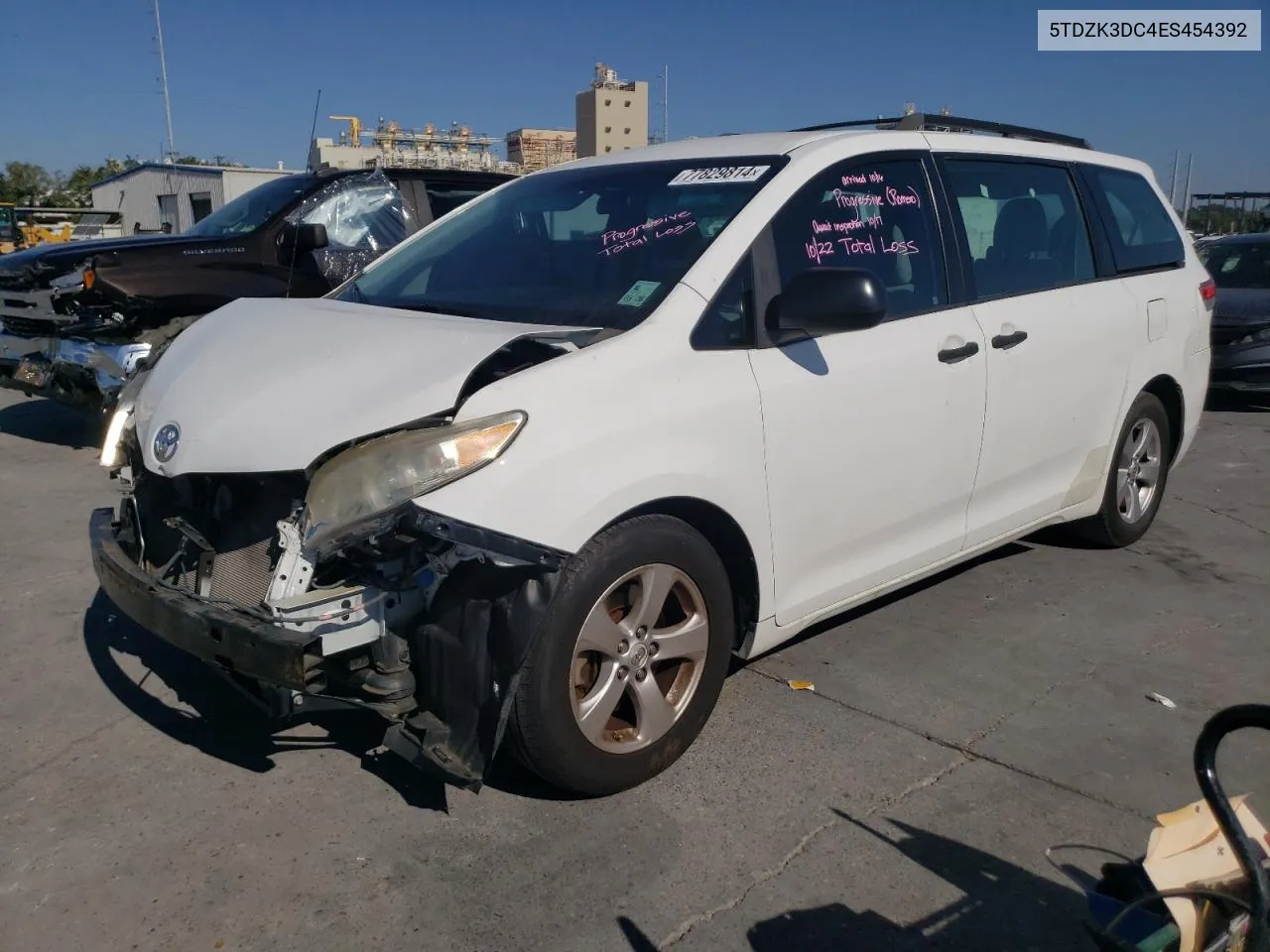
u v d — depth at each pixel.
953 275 4.14
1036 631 4.45
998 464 4.33
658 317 3.19
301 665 2.62
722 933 2.59
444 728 2.85
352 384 2.97
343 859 2.87
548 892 2.74
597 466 2.88
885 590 4.04
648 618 3.10
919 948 2.55
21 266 7.48
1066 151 5.01
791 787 3.21
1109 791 3.22
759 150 3.85
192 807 3.12
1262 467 7.68
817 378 3.48
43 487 6.74
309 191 7.72
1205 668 4.11
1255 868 1.68
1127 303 5.00
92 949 2.54
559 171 4.44
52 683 3.93
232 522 3.11
